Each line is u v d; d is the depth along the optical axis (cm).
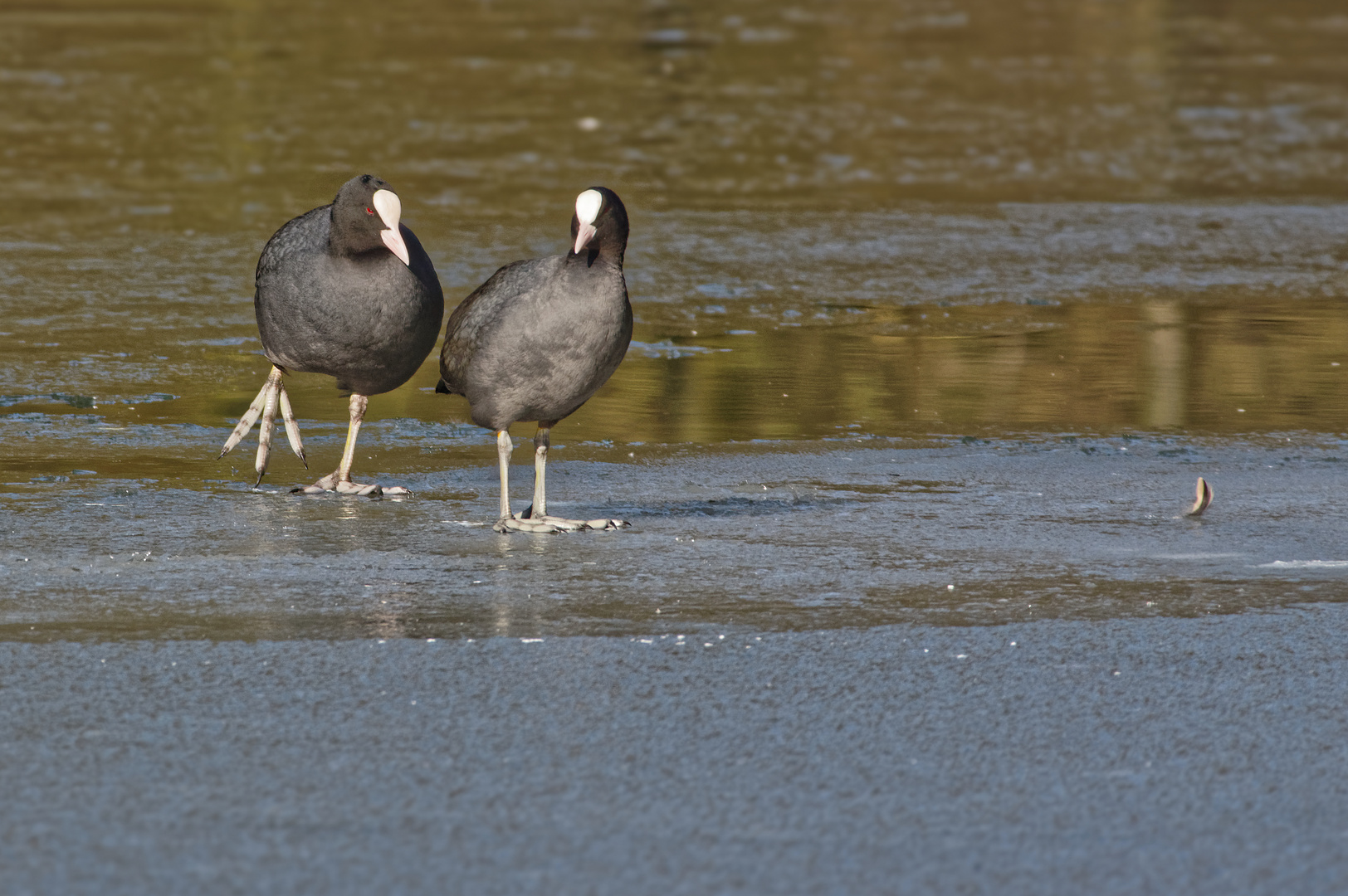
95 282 2084
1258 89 3903
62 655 880
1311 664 890
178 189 2683
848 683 858
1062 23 5094
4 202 2569
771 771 749
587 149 3078
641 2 5375
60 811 701
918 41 4622
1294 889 647
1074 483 1310
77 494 1236
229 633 920
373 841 678
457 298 1981
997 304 2055
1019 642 922
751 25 4869
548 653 895
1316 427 1504
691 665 880
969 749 775
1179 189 2858
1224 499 1261
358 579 1030
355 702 823
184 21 4678
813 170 2970
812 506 1238
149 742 771
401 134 3166
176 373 1661
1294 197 2798
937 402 1596
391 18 4847
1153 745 781
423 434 1460
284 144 3048
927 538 1148
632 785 733
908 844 681
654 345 1822
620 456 1391
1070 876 656
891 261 2294
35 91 3500
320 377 1672
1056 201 2747
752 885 646
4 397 1551
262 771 743
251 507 1212
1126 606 991
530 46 4334
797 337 1875
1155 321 1970
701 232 2459
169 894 635
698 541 1135
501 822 696
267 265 1236
